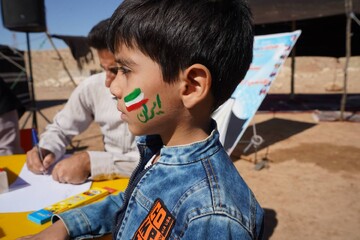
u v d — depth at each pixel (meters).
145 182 0.82
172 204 0.72
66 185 1.48
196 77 0.70
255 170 4.46
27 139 2.88
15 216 1.19
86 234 1.03
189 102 0.72
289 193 3.70
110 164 1.52
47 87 25.92
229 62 0.74
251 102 4.41
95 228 1.05
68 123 2.03
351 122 7.42
